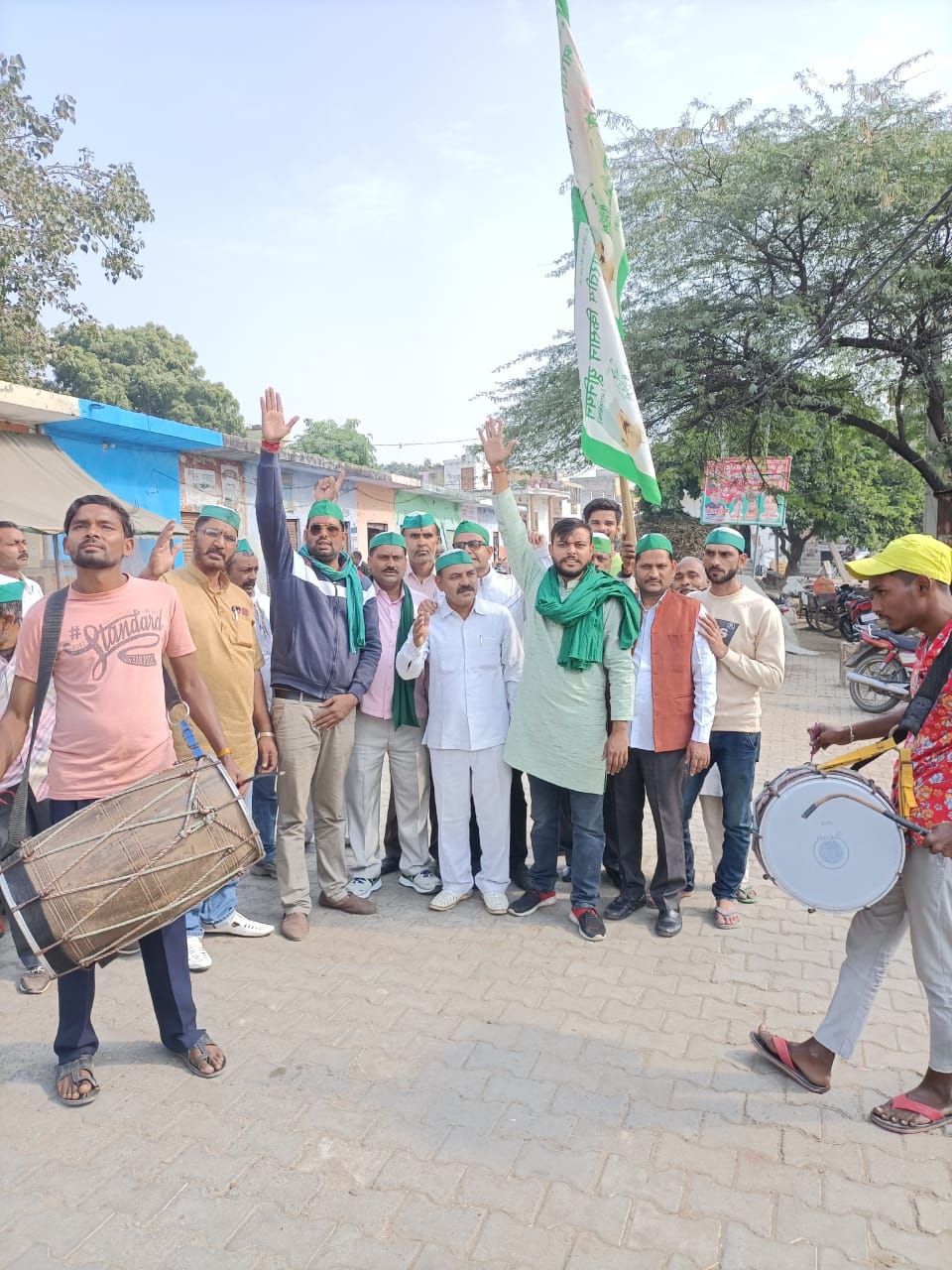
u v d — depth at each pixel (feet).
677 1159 8.87
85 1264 7.61
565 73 14.08
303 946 13.85
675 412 48.01
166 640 10.25
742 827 14.46
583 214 14.43
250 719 13.61
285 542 13.84
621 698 13.74
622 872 15.06
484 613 15.31
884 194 39.47
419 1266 7.54
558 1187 8.48
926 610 9.18
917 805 9.12
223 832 9.43
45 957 8.71
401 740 15.92
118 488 41.50
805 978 12.71
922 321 44.39
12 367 44.21
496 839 15.28
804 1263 7.57
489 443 15.52
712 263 44.45
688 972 12.91
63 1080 9.86
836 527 88.33
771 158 41.50
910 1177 8.63
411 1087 10.08
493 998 12.14
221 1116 9.58
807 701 36.91
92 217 41.37
